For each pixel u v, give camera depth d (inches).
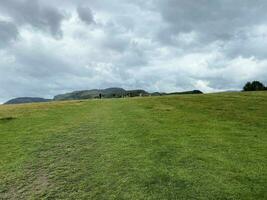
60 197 586.6
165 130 1090.7
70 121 1341.0
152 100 2281.0
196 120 1305.4
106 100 2507.4
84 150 861.8
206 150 835.4
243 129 1107.9
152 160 754.8
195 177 650.8
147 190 595.5
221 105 1814.7
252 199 559.2
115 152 828.0
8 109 2087.8
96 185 627.5
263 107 1673.2
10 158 827.4
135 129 1112.8
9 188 637.3
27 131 1163.3
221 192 584.1
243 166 713.0
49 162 776.9
